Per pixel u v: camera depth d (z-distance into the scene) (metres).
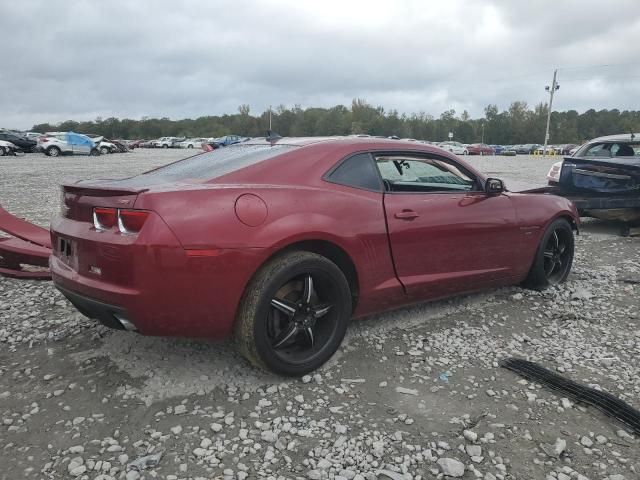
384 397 3.14
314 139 3.84
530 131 112.06
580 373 3.49
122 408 2.99
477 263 4.32
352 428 2.83
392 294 3.79
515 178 20.36
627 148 8.31
